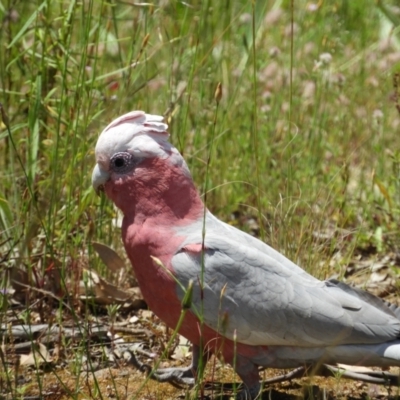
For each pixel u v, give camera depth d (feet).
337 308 21.53
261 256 21.95
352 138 37.78
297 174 34.37
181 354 25.96
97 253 28.73
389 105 39.93
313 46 41.98
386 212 32.19
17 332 26.11
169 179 22.34
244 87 39.09
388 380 23.22
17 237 27.58
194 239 22.00
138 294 29.04
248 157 34.65
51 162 29.32
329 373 23.79
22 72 31.78
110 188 22.90
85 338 24.36
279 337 21.65
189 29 35.53
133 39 30.12
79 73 27.78
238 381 24.36
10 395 22.76
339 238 31.30
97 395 23.54
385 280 30.60
